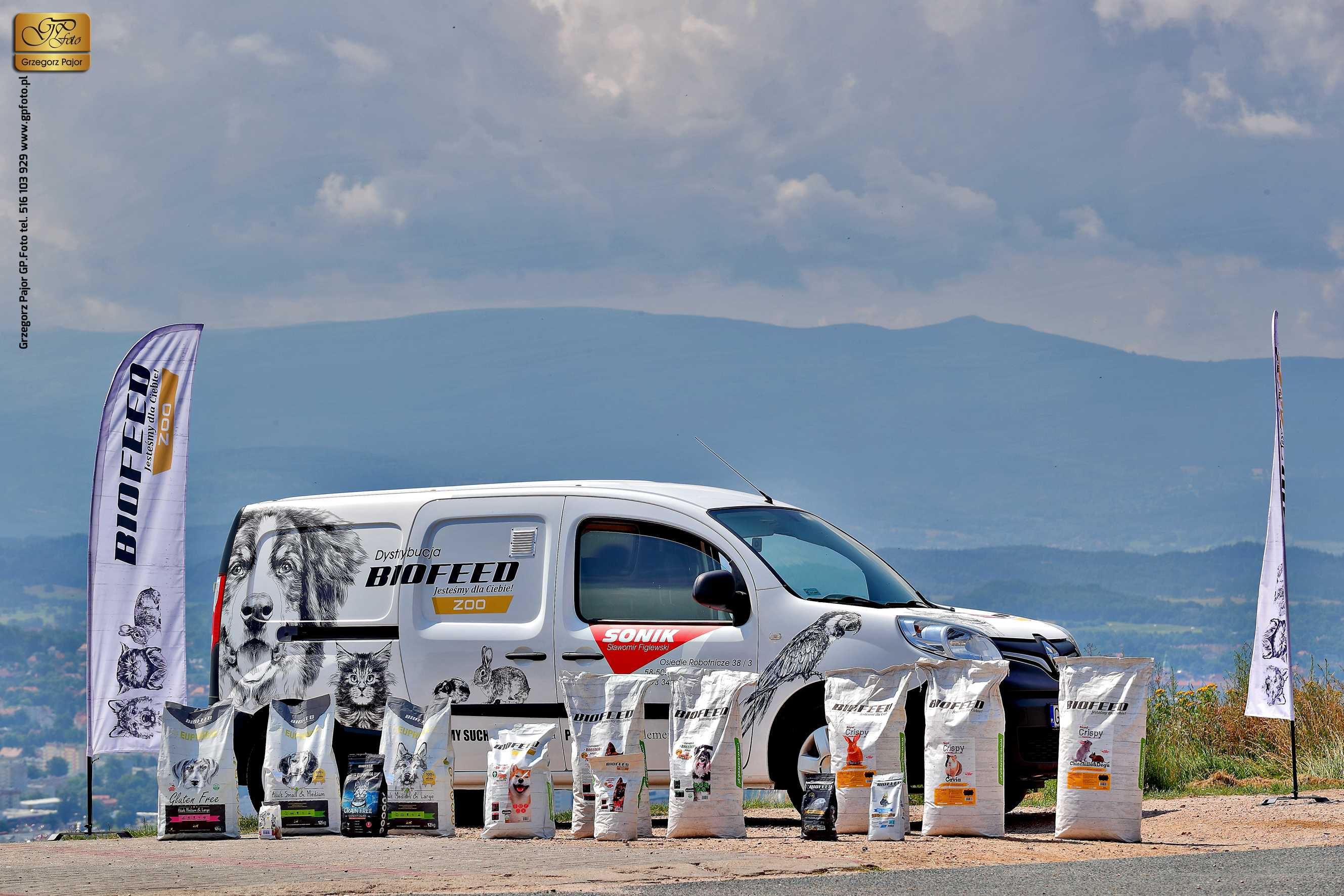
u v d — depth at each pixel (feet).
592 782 63.16
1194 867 48.29
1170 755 95.61
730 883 47.09
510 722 71.51
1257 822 66.03
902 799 60.29
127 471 92.53
